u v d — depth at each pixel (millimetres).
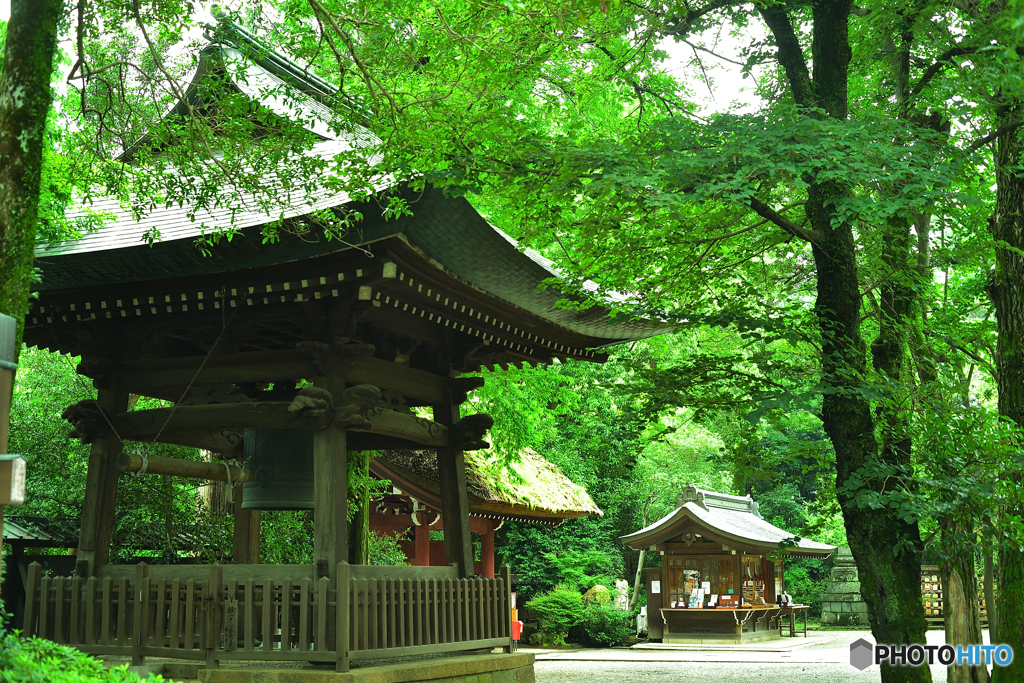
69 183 8320
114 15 7605
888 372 9781
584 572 26766
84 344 8586
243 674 7078
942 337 10812
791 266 11422
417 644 7836
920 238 10727
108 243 8188
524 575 25469
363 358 8328
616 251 9664
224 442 9992
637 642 23125
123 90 7629
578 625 22062
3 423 4141
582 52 8961
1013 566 8484
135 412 8406
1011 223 9078
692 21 9945
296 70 9641
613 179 7301
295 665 7559
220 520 13281
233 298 7734
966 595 9133
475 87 7586
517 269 9125
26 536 10789
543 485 18219
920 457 8102
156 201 7965
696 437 27953
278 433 8211
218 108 7582
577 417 25359
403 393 9008
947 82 8617
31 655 5043
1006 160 9055
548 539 26031
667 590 23047
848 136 7609
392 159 7090
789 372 8656
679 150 7961
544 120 13047
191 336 8727
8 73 5555
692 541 22422
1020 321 8945
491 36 7395
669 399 9102
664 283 10352
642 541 23359
